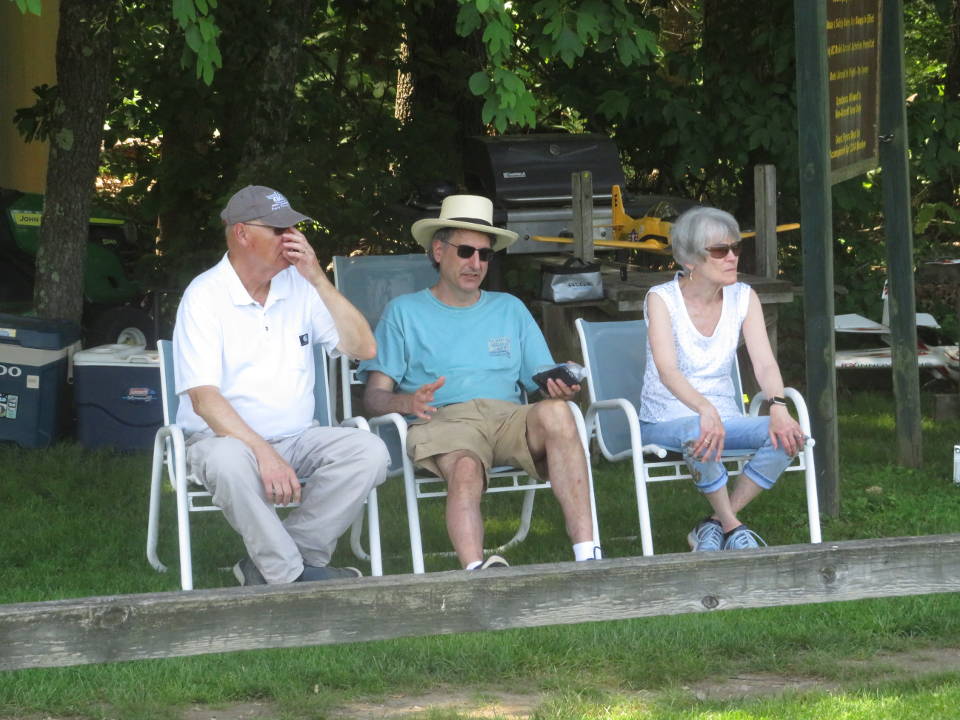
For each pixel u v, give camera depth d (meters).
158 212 24.89
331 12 29.06
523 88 15.16
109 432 18.83
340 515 11.79
